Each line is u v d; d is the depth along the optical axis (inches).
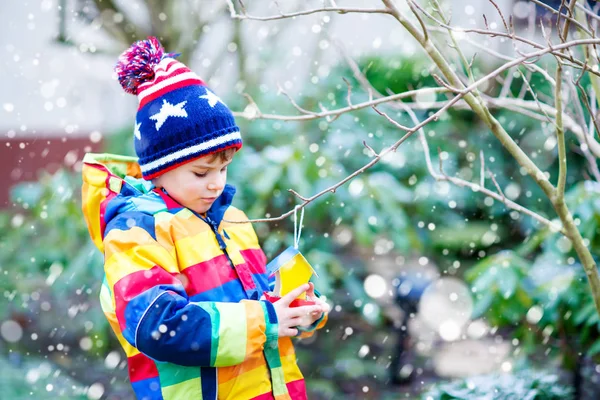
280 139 142.3
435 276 171.0
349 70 166.7
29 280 164.2
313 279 130.6
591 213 103.3
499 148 181.2
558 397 86.5
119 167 64.3
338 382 144.0
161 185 59.2
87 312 149.6
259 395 56.5
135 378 56.2
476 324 161.8
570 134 156.6
